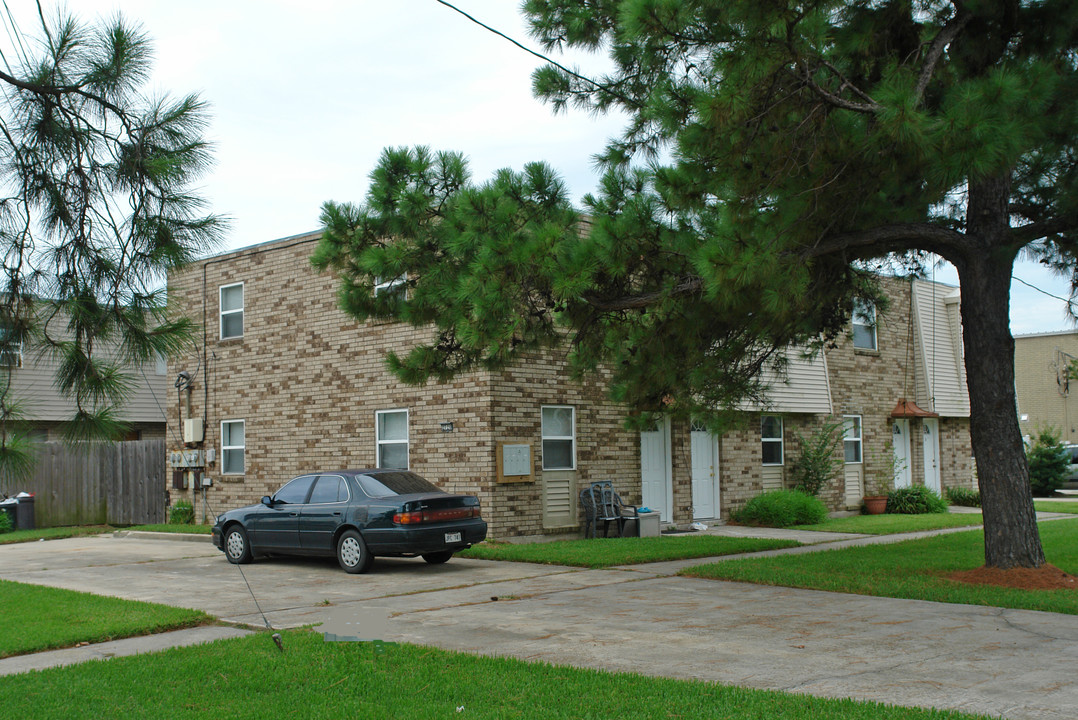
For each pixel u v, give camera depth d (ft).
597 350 40.14
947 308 88.99
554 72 38.99
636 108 38.34
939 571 39.14
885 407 80.64
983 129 25.58
